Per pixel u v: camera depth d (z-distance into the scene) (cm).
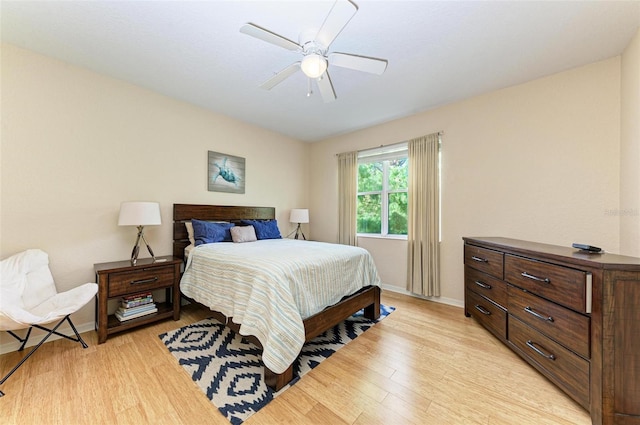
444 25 181
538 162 255
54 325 221
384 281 381
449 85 269
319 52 179
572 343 147
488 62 227
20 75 210
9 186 205
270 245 288
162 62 231
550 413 141
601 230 224
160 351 202
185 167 319
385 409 143
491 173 284
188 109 321
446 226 318
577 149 235
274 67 238
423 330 242
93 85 246
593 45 202
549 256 164
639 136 184
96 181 249
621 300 128
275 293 168
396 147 369
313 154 489
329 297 212
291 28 186
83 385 161
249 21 179
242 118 370
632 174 194
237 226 341
